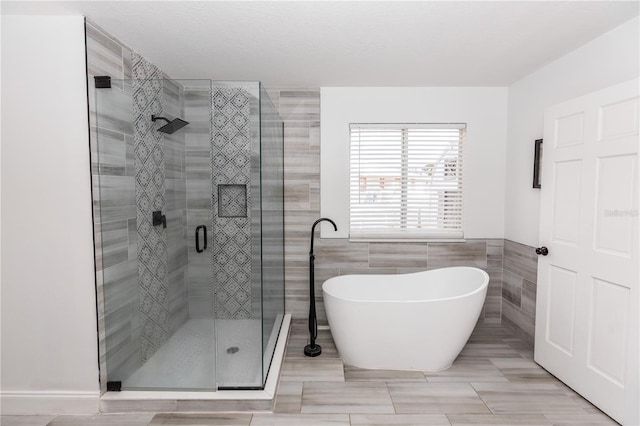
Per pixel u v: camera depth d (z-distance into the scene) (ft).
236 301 7.05
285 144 10.66
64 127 6.14
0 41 6.04
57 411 6.51
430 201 10.82
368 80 9.95
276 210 9.27
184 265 6.79
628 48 6.42
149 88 6.57
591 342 6.75
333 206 10.77
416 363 8.16
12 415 6.50
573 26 6.61
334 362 8.61
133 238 6.79
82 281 6.33
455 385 7.55
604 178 6.41
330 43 7.41
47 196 6.22
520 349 9.28
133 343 6.84
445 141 10.70
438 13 6.11
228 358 7.07
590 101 6.70
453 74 9.42
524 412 6.61
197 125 6.64
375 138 10.75
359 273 10.88
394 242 10.78
